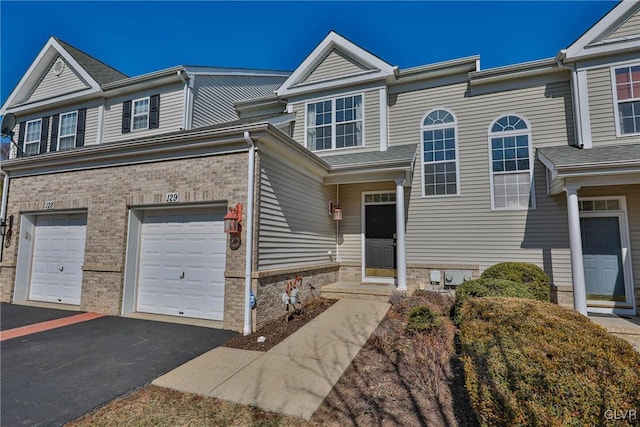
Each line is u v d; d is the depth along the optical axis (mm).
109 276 7223
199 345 5215
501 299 4387
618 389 2174
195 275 6809
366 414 3203
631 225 7547
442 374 4102
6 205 8992
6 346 5180
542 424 2139
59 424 3074
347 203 10148
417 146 9531
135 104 12258
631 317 7066
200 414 3213
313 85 10414
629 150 6988
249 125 6027
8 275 8547
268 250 6520
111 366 4398
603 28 7711
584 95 7875
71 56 12789
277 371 4195
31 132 13680
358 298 8344
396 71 9516
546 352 2600
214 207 6738
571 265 7254
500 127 8836
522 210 8414
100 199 7605
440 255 9023
